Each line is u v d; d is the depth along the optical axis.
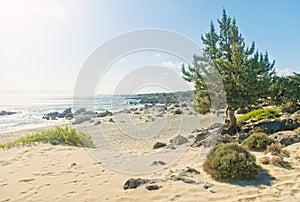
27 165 7.36
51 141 11.27
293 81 19.44
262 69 14.20
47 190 5.26
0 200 4.83
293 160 6.53
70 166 7.14
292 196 4.42
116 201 4.52
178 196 4.57
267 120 13.38
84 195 4.91
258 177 5.39
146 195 4.68
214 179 5.46
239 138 10.63
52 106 49.88
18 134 17.12
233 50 12.92
